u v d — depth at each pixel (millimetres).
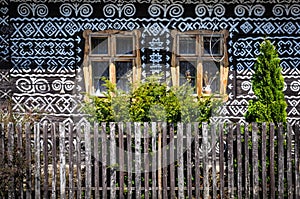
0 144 8180
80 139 8188
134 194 8344
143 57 10961
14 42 10953
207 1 10922
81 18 10914
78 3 10891
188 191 8156
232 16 10953
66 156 8594
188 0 10906
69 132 8188
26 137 8188
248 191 8195
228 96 11000
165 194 8180
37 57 10977
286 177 8320
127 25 10922
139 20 10922
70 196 8195
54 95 11000
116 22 10914
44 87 11008
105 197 8188
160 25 10922
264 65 8758
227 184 8359
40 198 8242
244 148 8203
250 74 11000
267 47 8773
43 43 10953
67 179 8406
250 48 10984
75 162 8281
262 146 8141
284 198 8336
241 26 10969
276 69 8727
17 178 8195
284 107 8688
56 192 8250
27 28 10938
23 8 10914
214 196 8203
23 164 8156
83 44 10930
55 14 10914
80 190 8188
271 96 8680
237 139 8164
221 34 10953
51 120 10984
